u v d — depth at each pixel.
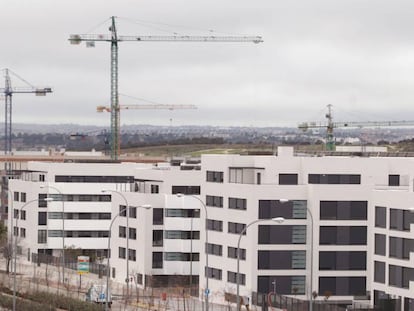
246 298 167.38
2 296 173.38
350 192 168.62
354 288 169.12
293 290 168.12
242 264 169.38
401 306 147.88
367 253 169.38
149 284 195.75
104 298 169.50
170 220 199.88
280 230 167.62
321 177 173.75
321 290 168.50
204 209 180.50
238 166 176.50
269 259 167.62
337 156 189.12
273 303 162.25
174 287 193.62
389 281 150.75
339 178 174.38
